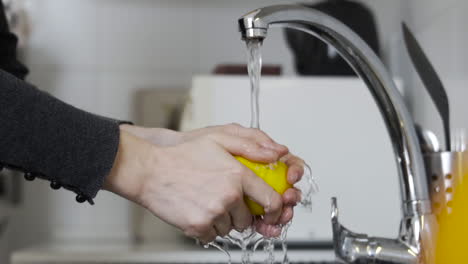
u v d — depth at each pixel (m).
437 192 0.71
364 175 1.51
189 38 2.18
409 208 0.71
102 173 0.66
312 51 1.65
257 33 0.62
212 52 2.18
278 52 2.13
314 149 1.51
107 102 2.16
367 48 0.69
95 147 0.66
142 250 1.54
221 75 1.56
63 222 2.11
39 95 0.66
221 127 0.77
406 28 0.77
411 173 0.71
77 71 2.17
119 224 2.12
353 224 1.50
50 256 1.49
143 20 2.18
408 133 0.71
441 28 1.43
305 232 1.50
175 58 2.18
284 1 2.15
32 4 2.16
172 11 2.19
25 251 1.55
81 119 0.67
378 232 1.50
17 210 2.10
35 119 0.65
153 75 2.17
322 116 1.52
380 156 1.51
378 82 0.70
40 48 2.16
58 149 0.65
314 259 1.44
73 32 2.18
